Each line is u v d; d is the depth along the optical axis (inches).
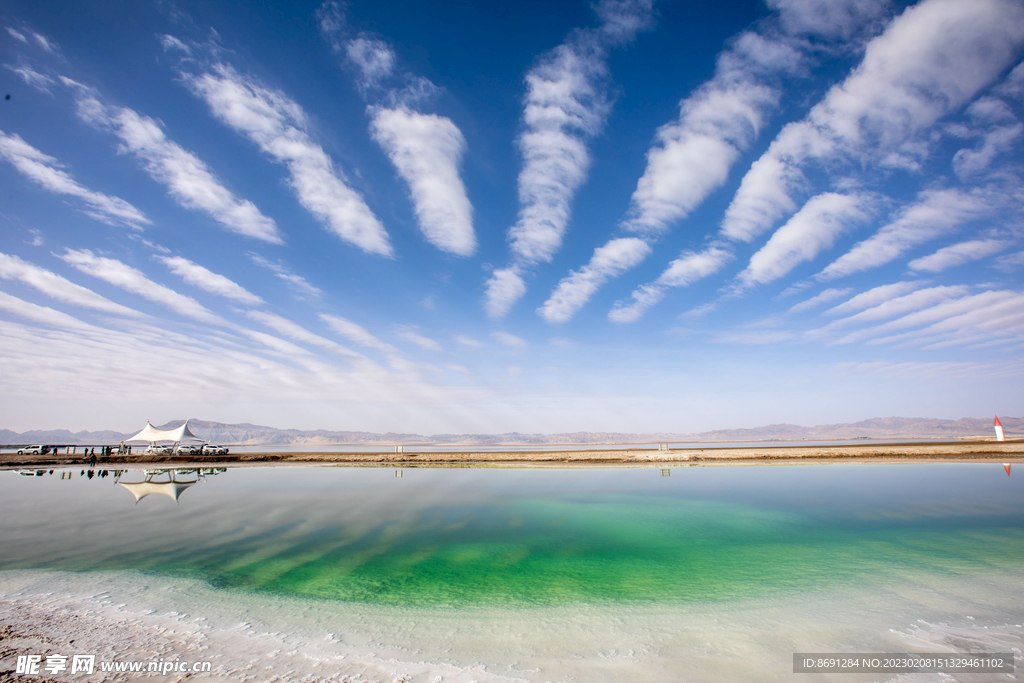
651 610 270.7
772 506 602.2
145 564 367.9
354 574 346.3
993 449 1211.9
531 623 252.7
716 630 238.4
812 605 271.1
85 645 220.4
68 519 556.4
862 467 1058.1
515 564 372.8
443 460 1422.2
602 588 313.6
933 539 417.4
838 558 369.1
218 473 1175.0
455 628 245.8
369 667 199.3
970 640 217.5
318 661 204.8
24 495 774.5
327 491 805.2
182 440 1669.5
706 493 724.0
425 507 633.6
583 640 229.0
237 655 210.7
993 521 480.7
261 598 294.2
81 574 340.8
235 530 494.3
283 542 442.9
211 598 293.3
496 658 208.7
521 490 797.2
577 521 536.7
